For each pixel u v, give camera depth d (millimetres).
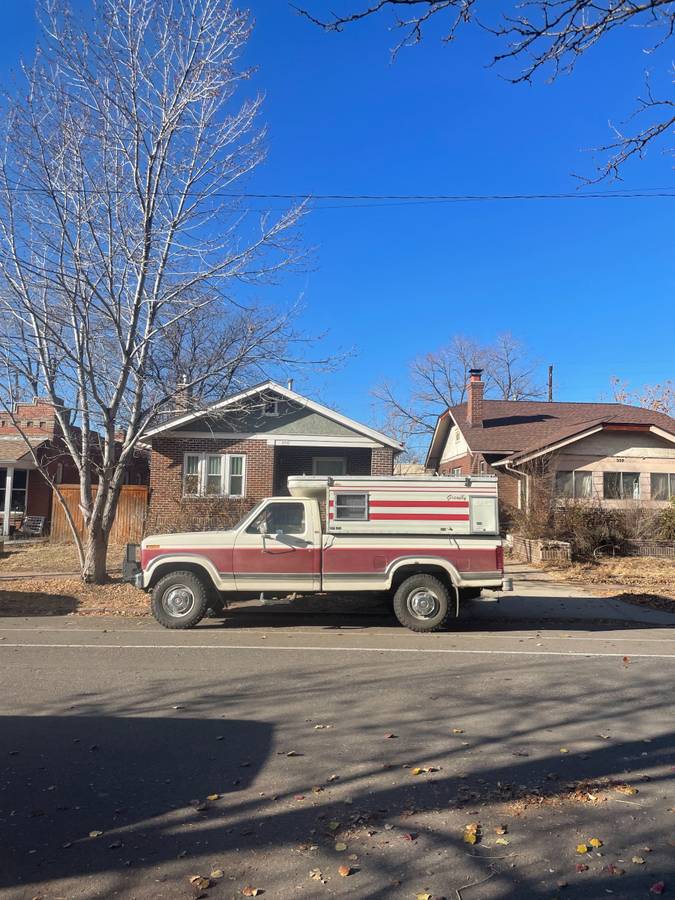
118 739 5164
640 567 17547
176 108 11500
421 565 10102
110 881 3262
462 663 7840
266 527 10117
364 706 6039
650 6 4059
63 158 11430
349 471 23203
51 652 8375
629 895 3143
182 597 10117
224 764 4680
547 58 4445
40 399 15086
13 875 3307
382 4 4066
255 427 21406
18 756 4816
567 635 9969
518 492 24062
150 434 19672
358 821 3848
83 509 13297
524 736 5242
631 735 5270
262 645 8930
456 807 4020
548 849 3549
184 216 11984
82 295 11727
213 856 3486
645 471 22531
